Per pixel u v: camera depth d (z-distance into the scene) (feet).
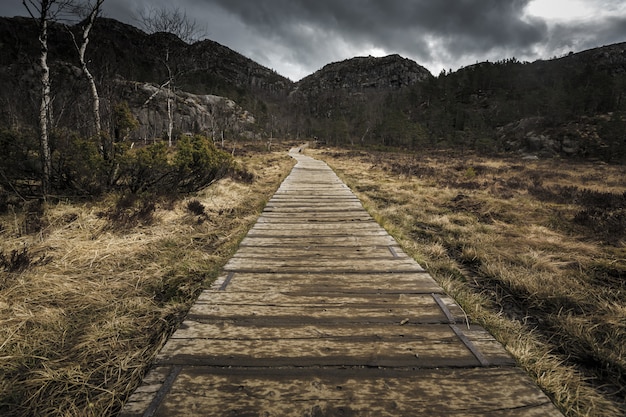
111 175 21.81
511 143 203.82
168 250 13.78
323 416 4.36
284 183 39.01
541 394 4.90
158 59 80.23
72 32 20.36
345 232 16.15
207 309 7.76
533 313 9.39
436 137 223.10
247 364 5.53
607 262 12.78
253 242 14.29
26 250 10.71
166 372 5.33
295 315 7.46
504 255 14.02
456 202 27.76
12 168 18.12
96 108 21.54
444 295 8.73
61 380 5.91
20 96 20.94
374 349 6.07
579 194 31.99
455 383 5.12
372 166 70.64
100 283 10.05
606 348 7.34
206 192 27.66
